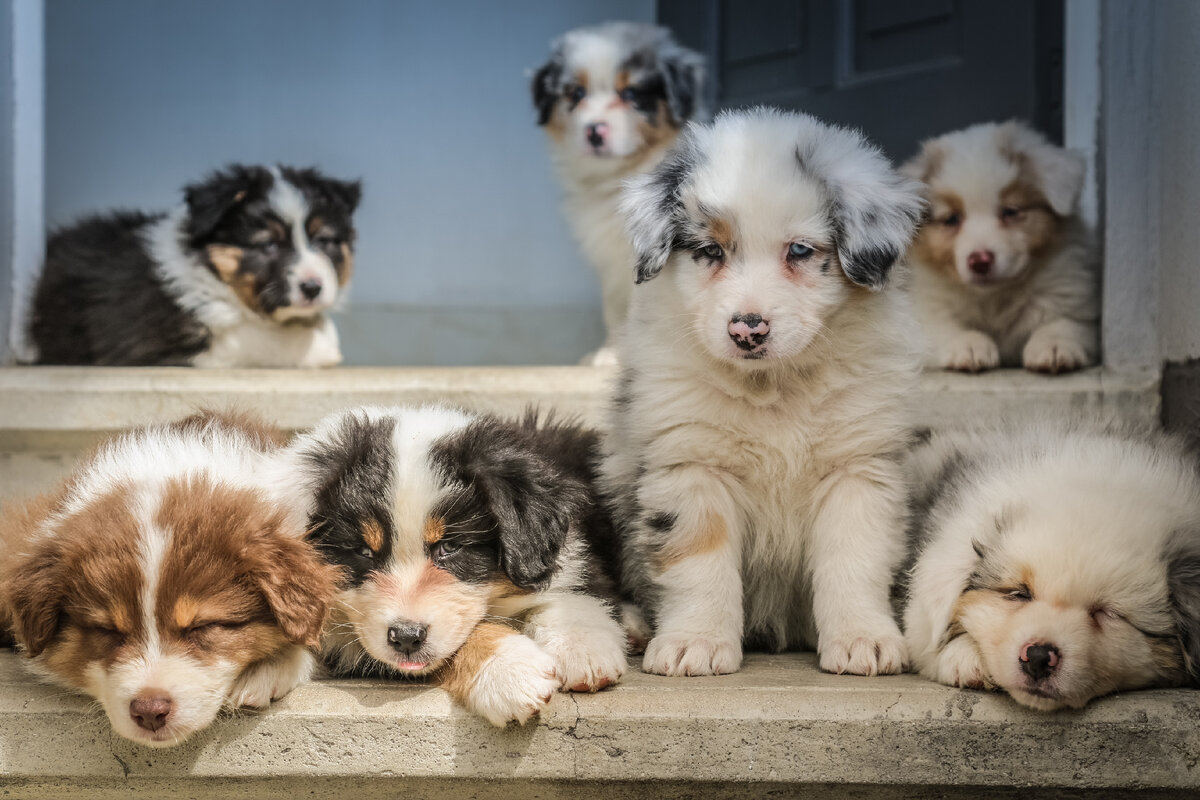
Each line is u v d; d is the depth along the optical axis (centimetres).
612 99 568
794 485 316
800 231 297
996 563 274
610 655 268
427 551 273
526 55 751
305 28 731
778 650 338
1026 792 259
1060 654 250
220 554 249
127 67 712
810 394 308
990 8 586
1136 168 414
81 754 254
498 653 258
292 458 293
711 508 309
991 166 470
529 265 763
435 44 746
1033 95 573
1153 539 267
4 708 254
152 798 261
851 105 644
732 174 302
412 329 753
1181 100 385
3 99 509
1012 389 408
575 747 253
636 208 318
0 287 509
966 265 460
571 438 365
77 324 530
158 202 722
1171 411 393
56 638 253
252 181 561
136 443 307
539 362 755
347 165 745
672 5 721
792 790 259
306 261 547
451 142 752
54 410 411
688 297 306
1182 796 256
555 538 281
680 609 301
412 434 291
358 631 268
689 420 309
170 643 244
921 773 254
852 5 642
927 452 352
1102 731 251
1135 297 413
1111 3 420
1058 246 473
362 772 255
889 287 316
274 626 256
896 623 300
